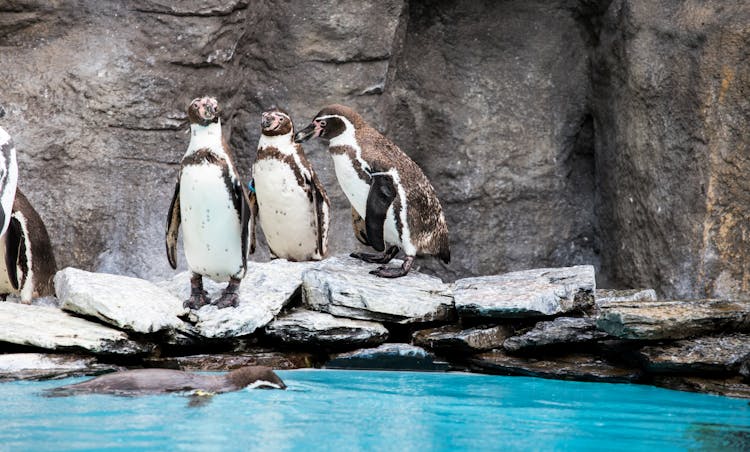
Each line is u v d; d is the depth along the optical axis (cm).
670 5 1327
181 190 979
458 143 1528
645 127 1346
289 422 684
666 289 1312
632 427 700
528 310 997
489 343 1010
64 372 872
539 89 1536
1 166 988
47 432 634
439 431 670
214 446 607
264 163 1182
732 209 1256
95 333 930
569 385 905
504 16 1534
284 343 1030
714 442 650
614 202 1450
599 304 1088
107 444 605
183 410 715
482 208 1527
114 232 1353
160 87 1360
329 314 1052
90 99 1336
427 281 1111
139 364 956
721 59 1246
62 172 1336
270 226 1224
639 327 911
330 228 1449
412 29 1531
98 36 1345
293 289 1069
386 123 1490
